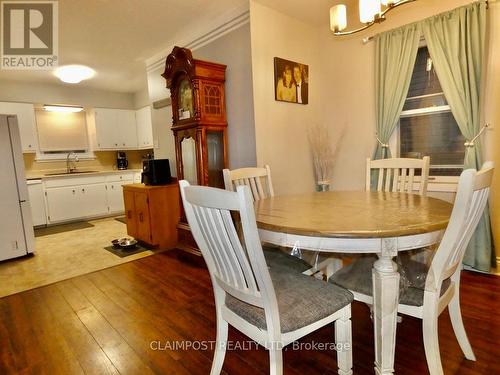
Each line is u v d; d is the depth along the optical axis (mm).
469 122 2299
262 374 1443
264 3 2668
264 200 1858
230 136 2977
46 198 4762
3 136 3193
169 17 2799
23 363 1573
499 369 1384
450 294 1312
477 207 1157
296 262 1601
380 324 1194
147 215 3428
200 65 2717
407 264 1423
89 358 1597
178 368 1499
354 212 1396
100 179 5332
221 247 1105
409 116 2781
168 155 3936
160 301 2213
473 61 2240
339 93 3234
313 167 3299
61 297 2350
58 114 5277
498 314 1801
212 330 1821
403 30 2604
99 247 3666
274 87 2855
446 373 1369
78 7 2512
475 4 2193
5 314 2107
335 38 3186
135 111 5895
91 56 3660
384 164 2174
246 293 1116
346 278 1441
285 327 1086
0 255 3152
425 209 1388
